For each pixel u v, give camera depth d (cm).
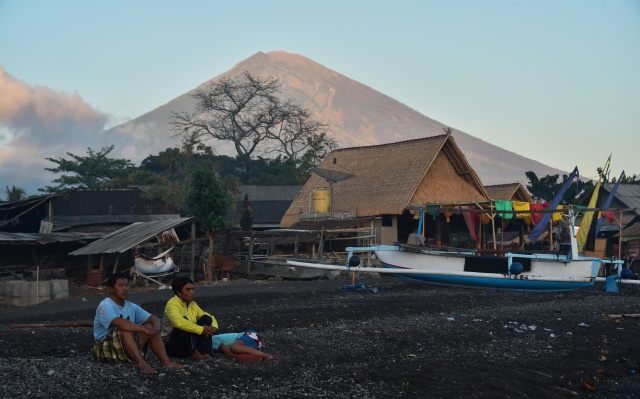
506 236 5378
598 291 3000
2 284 2506
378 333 1584
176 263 3509
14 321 1916
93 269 3328
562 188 3052
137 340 1114
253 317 1817
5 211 4259
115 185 7212
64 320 1912
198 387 1002
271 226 5450
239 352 1189
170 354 1162
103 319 1085
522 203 3200
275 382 1073
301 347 1371
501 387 1191
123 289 1101
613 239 4516
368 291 2650
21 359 1122
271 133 11106
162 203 5306
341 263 3388
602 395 1213
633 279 3275
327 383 1102
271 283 3031
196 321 1188
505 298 2503
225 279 3278
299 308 2047
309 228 3781
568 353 1491
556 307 2241
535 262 2877
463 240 4316
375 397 1059
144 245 3012
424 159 4269
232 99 11231
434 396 1099
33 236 3400
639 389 1258
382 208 4091
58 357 1212
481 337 1603
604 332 1756
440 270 2858
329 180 4181
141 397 938
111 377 1009
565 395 1195
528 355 1446
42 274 3173
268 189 6838
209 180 3278
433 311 2045
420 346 1462
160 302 2258
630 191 5322
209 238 3262
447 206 3266
